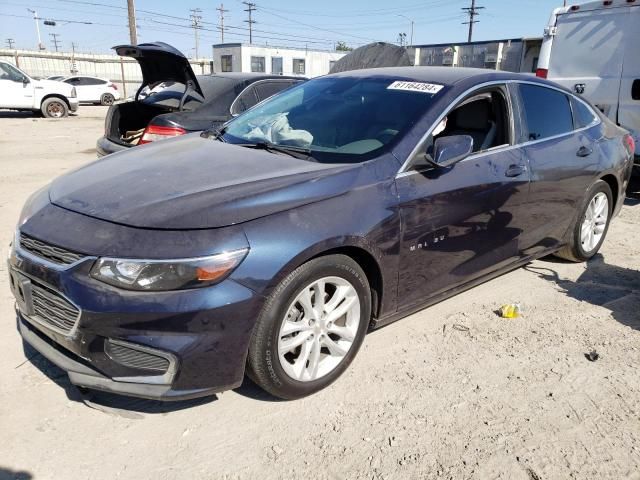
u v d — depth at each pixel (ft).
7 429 8.24
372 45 29.27
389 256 9.71
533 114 13.02
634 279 14.99
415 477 7.73
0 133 42.91
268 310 8.18
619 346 11.38
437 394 9.55
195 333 7.63
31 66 131.44
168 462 7.80
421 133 10.38
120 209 8.32
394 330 11.68
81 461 7.73
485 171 11.35
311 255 8.45
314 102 12.48
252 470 7.74
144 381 7.77
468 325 12.03
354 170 9.54
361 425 8.71
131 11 96.48
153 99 20.48
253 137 11.90
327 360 9.52
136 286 7.49
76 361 8.16
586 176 14.34
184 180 9.23
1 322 11.23
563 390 9.81
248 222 8.09
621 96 22.72
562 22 24.59
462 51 111.75
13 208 19.70
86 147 36.40
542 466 8.02
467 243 11.28
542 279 14.85
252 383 9.73
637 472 7.98
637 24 21.95
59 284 7.83
